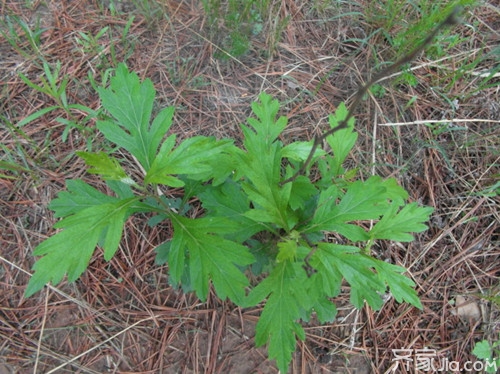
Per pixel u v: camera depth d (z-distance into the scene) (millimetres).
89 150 402
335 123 372
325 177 379
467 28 512
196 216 405
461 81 495
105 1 469
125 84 341
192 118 442
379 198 323
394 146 466
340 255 317
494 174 458
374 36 497
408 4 499
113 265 387
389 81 480
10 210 391
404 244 434
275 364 389
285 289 310
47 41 444
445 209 451
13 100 422
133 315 379
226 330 389
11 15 431
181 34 468
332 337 402
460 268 437
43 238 388
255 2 481
